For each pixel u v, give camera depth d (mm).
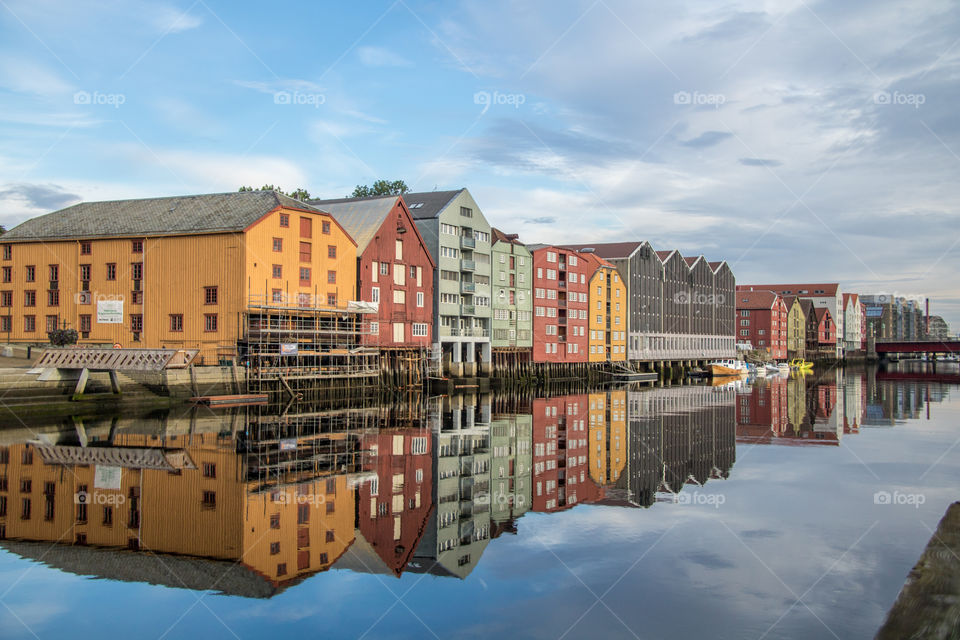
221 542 17891
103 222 57562
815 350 169875
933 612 11227
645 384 92875
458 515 21297
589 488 25625
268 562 16594
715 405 60094
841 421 48094
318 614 13812
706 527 20266
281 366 54000
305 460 29094
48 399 39969
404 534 19109
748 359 134000
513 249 86000
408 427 41750
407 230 68812
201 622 13359
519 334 86625
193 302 53344
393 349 65938
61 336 48844
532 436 39188
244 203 55688
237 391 49562
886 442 37688
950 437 39781
